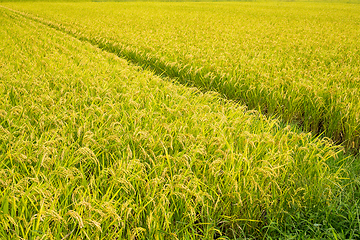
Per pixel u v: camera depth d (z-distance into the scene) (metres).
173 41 12.57
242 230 3.08
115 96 5.47
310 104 6.08
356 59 9.48
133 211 2.98
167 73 9.31
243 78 7.28
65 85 6.12
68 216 2.72
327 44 12.14
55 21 22.64
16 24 20.59
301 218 3.23
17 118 4.54
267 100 6.57
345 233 3.02
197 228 3.29
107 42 13.45
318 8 39.47
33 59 9.23
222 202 3.22
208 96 5.64
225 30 16.30
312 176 3.67
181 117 4.57
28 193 2.71
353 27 19.92
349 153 5.07
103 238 2.62
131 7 39.41
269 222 3.23
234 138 4.10
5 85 6.13
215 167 3.36
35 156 3.42
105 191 3.14
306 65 8.73
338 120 5.48
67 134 4.14
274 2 56.34
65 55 10.05
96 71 7.44
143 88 6.15
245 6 43.34
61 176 3.04
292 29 18.00
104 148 3.63
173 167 3.47
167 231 2.88
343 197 3.55
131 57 11.26
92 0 60.91
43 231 2.49
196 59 9.16
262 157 3.83
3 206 2.63
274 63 8.59
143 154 3.64
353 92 6.04
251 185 3.27
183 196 2.84
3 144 3.74
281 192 3.34
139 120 4.29
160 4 47.53
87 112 4.85
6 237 2.46
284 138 3.90
